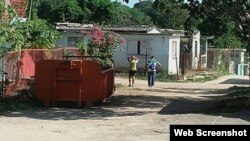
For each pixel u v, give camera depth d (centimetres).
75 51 2620
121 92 2439
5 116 1566
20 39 2141
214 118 1401
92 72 1867
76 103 1900
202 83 3412
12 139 1158
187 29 2030
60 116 1605
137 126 1341
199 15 1869
